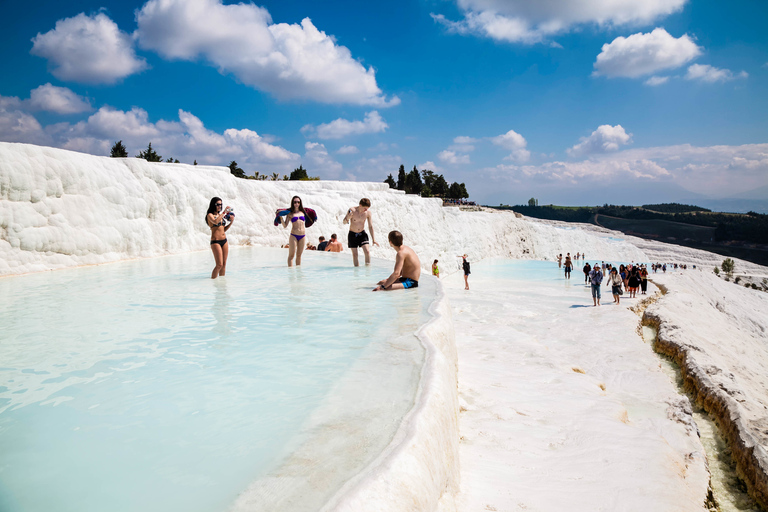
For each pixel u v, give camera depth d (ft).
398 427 7.29
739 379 35.50
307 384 9.13
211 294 20.47
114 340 12.84
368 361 10.57
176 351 11.63
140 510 5.08
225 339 12.75
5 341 12.80
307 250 49.96
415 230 95.20
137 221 38.86
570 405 20.35
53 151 31.37
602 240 225.76
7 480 5.74
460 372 24.58
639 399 28.40
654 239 559.79
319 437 6.93
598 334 43.55
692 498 13.82
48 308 17.54
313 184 85.05
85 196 33.83
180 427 7.27
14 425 7.39
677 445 21.77
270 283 23.75
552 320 49.42
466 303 57.62
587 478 13.65
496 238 165.58
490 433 16.63
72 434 7.06
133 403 8.25
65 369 10.32
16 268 28.12
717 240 517.55
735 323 101.81
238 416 7.65
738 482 20.72
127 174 38.50
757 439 22.09
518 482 12.80
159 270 30.17
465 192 306.14
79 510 5.09
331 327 13.96
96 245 34.17
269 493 5.42
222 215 25.84
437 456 7.79
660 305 62.13
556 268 126.72
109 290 21.77
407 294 19.99
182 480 5.73
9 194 27.89
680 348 38.52
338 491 5.48
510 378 24.16
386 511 5.46
